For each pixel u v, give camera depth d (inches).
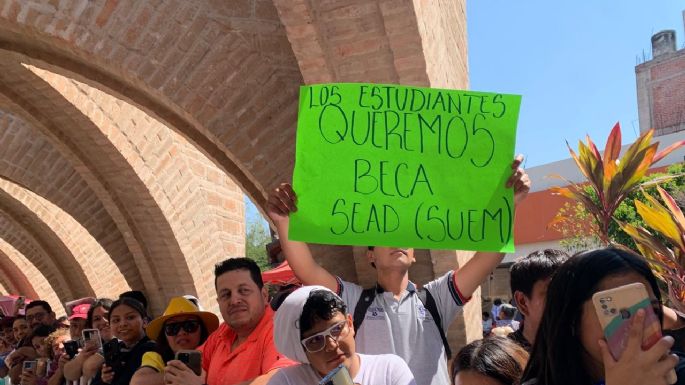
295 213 108.4
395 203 107.7
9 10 200.4
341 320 88.3
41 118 301.9
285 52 200.4
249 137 205.8
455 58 246.5
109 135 306.5
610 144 159.9
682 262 146.3
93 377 155.2
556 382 54.7
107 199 342.6
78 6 202.4
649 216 150.3
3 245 667.4
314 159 110.0
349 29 160.2
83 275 515.2
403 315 111.0
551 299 56.2
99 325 189.9
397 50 160.7
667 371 46.1
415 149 109.9
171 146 349.4
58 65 244.4
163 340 134.0
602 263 53.5
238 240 416.2
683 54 980.6
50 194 403.5
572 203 805.2
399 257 112.7
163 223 344.5
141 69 205.6
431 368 108.4
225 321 117.6
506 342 77.3
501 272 929.5
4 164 389.7
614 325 48.1
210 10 202.2
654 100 1013.8
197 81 204.8
